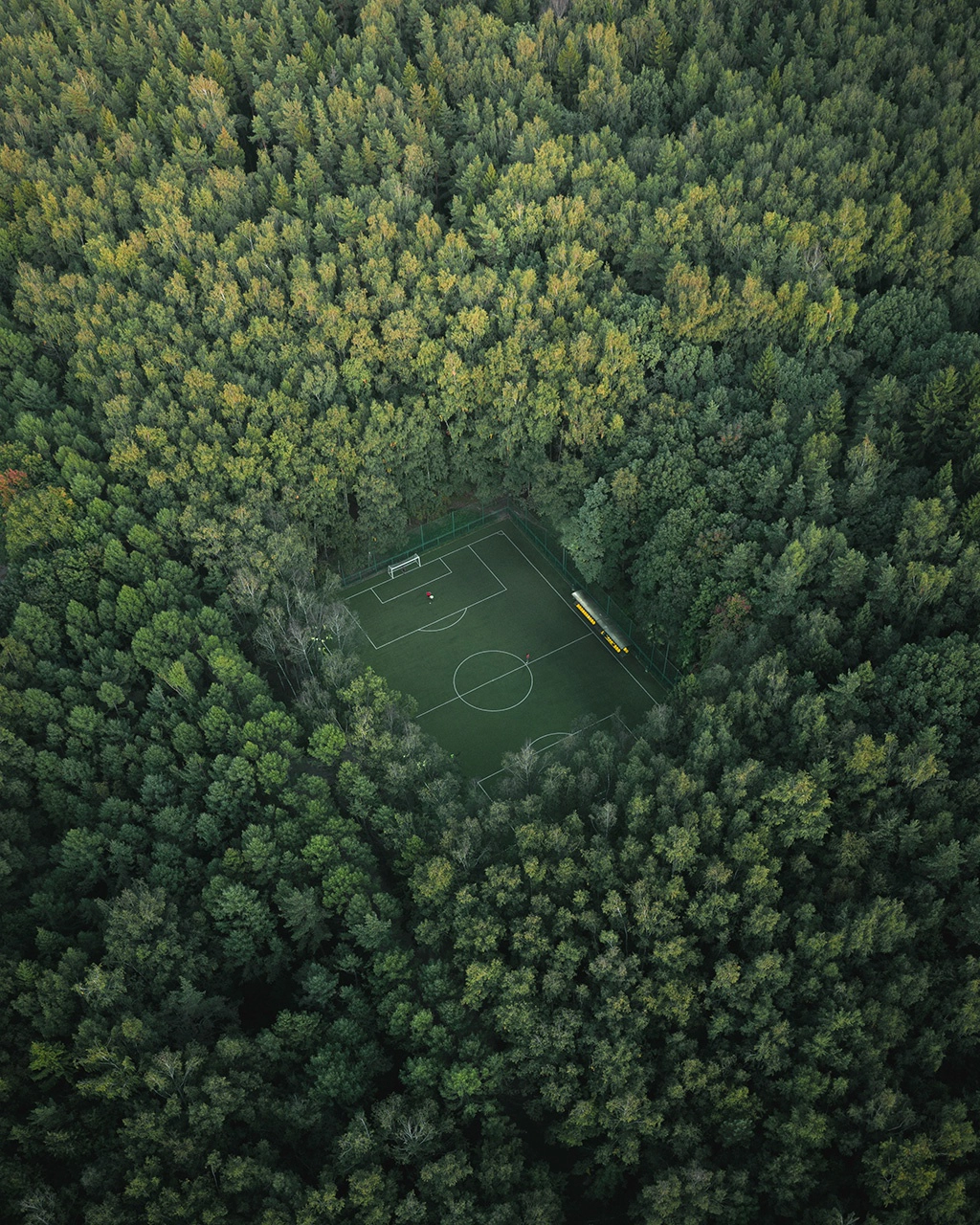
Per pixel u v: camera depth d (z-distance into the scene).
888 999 94.94
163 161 192.12
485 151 188.25
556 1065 100.25
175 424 151.75
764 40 197.50
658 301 157.25
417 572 164.00
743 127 177.75
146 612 136.50
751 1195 91.31
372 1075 102.62
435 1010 104.19
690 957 99.94
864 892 104.69
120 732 124.94
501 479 165.50
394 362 157.75
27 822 118.25
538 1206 91.38
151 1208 88.38
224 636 136.75
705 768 112.56
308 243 175.38
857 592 125.12
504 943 108.06
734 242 159.12
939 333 146.38
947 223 153.12
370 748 122.06
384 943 107.81
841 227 156.50
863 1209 90.12
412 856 113.69
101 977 98.69
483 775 138.00
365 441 150.75
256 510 144.12
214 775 120.00
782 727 116.25
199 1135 93.94
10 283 183.62
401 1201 92.00
